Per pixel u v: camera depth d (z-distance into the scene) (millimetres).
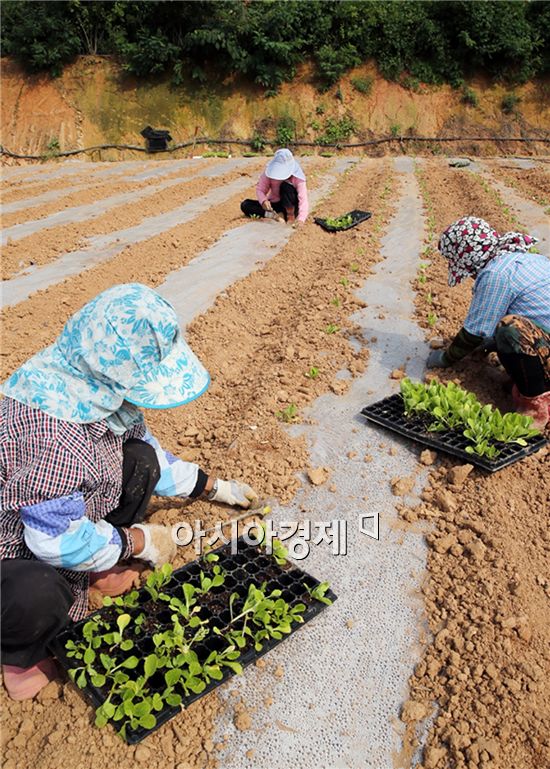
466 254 4383
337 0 26844
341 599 3113
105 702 2469
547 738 2477
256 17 26531
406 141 26703
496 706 2598
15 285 7344
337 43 27328
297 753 2480
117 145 26016
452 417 4156
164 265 7801
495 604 3014
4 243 8945
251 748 2488
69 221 10219
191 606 2994
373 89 27203
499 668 2740
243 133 26703
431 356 5160
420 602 3109
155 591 2953
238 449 4105
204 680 2641
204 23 26781
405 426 4219
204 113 26750
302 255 8156
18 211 10961
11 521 2459
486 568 3207
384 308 6297
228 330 6059
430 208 10461
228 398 4957
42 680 2654
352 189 12797
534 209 10258
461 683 2695
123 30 26922
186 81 26938
